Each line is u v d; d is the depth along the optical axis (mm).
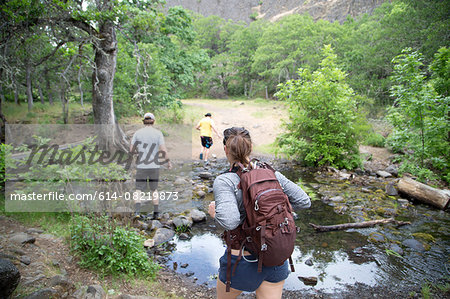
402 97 7836
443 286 3496
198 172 8844
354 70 27203
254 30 59812
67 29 8086
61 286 2662
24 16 6730
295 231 1877
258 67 46562
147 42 20219
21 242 3363
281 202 1864
